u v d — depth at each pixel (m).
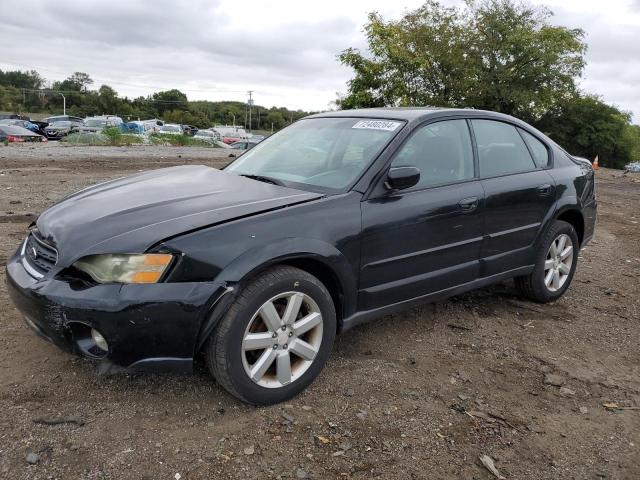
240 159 4.57
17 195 9.23
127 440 2.79
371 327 4.36
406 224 3.67
